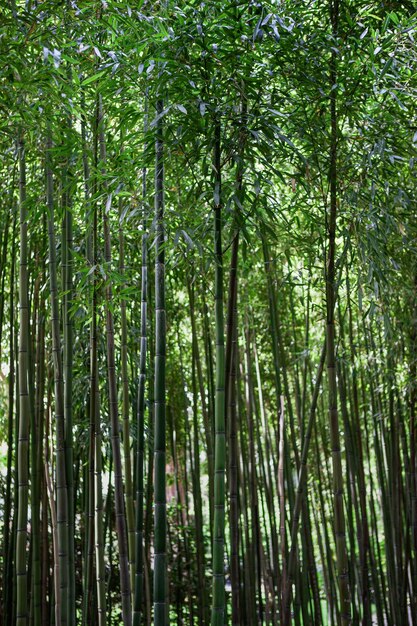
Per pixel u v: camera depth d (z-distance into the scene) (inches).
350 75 139.9
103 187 136.3
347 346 247.1
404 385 223.6
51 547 210.1
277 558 243.8
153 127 131.8
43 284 194.1
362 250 140.1
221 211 134.6
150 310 207.0
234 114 127.7
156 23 127.0
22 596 139.4
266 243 158.4
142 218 138.3
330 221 143.0
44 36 123.2
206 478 409.4
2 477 251.9
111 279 133.3
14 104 127.7
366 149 148.7
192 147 137.0
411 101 152.7
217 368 127.9
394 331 213.5
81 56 136.6
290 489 234.8
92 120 144.6
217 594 127.0
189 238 124.0
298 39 135.5
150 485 223.6
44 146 144.1
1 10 128.5
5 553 192.4
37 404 181.6
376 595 246.5
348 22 142.5
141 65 121.6
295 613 226.8
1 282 187.5
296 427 298.5
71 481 147.3
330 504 300.4
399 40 142.0
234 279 140.5
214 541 128.0
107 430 191.8
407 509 245.8
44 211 148.5
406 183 169.0
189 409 302.0
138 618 152.9
